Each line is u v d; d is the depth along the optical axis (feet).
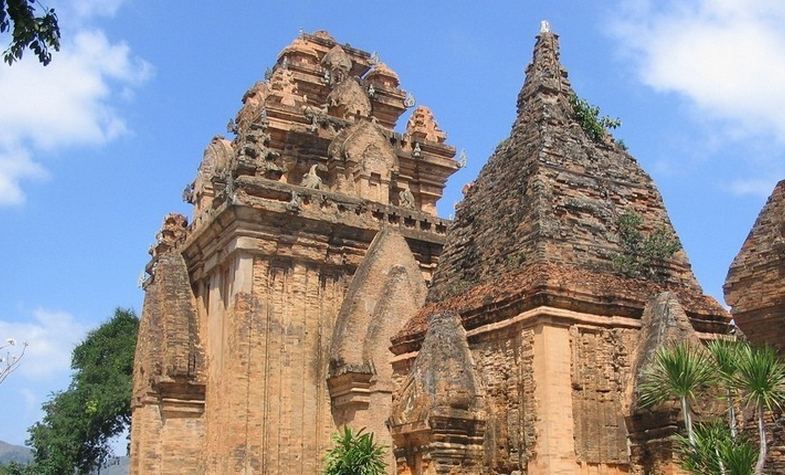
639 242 69.41
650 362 59.26
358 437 84.12
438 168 154.61
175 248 132.26
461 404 64.64
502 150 76.23
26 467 189.37
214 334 114.32
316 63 163.94
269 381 106.52
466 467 63.93
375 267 110.01
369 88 164.04
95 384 188.96
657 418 57.93
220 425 105.19
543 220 66.59
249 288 107.76
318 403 108.47
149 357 121.90
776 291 59.62
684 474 55.01
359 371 103.55
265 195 110.83
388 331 105.09
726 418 55.77
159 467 116.98
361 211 118.93
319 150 141.59
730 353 51.01
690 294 68.90
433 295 76.38
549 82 75.82
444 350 66.39
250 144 114.21
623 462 60.75
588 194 70.28
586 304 63.00
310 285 112.37
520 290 63.21
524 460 60.90
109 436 189.57
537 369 61.11
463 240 75.72
